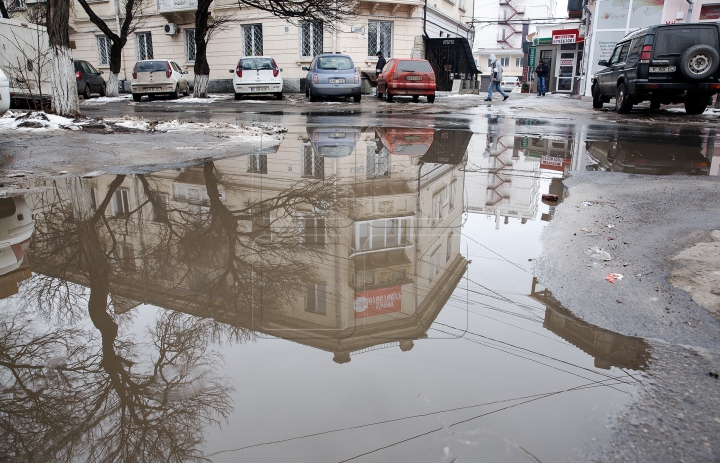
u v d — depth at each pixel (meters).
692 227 3.07
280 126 8.84
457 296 2.12
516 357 1.64
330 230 3.00
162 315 1.90
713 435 1.26
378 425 1.29
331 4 17.92
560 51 34.59
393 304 2.02
